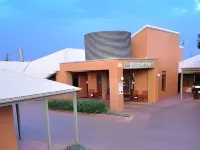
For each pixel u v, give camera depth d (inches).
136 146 353.4
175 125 467.2
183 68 768.3
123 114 557.6
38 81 312.5
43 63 1083.9
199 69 749.9
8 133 285.7
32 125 520.7
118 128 461.7
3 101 228.1
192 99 777.6
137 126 472.7
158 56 809.5
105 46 719.7
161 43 823.7
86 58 768.3
